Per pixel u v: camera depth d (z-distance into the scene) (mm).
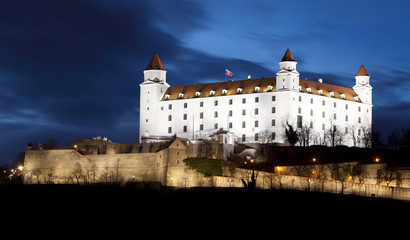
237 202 180375
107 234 164625
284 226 166750
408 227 164625
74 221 173375
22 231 166875
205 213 175625
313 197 181250
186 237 162000
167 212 178000
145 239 161500
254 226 167125
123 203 186250
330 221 168125
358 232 162750
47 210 181625
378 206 176000
